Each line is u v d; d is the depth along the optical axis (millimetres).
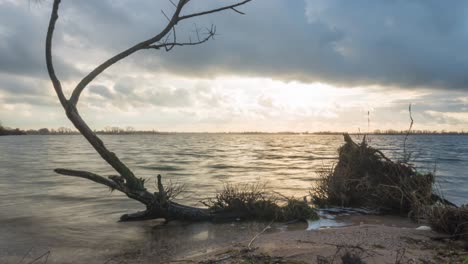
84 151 49938
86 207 11195
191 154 43625
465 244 5801
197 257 5855
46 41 8070
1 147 61844
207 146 75312
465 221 6547
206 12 8961
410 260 4941
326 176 11945
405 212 10023
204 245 6969
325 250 5453
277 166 26781
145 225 8852
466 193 14141
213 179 18219
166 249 6703
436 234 6668
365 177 10875
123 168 8648
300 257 5148
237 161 31984
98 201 12219
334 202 11055
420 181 10328
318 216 9688
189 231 8203
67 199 12578
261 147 70312
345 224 8844
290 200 9766
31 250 6730
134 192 8688
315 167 25844
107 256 6320
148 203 8844
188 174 20641
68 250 6703
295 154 44656
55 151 49500
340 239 6250
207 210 9352
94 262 5996
